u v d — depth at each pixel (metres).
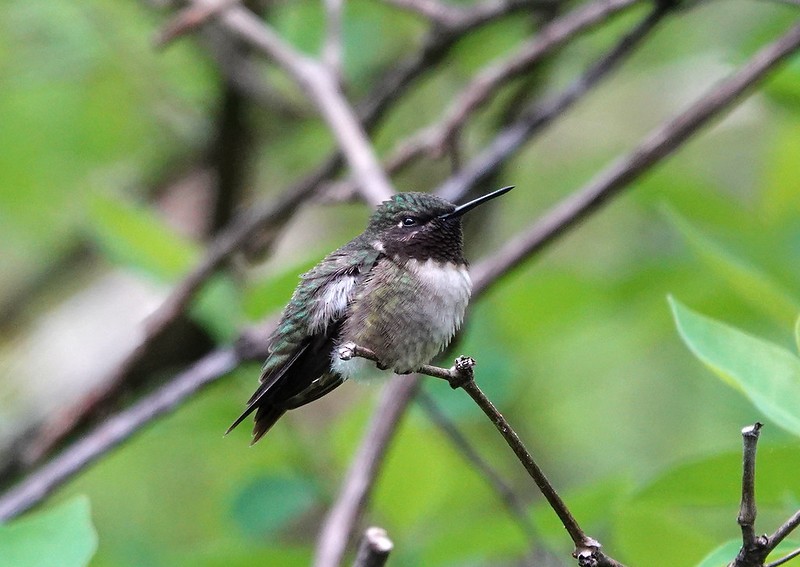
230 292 9.77
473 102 9.31
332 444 9.71
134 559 9.73
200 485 13.58
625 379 13.84
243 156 12.66
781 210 11.69
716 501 6.25
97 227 10.38
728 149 15.35
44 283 14.56
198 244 12.53
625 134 15.45
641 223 14.01
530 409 12.88
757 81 8.80
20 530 5.23
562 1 10.78
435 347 6.94
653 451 13.43
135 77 13.21
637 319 12.27
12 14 12.73
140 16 12.97
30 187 13.43
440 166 14.38
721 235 11.45
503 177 13.66
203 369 9.50
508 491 8.38
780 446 5.74
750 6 13.37
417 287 6.82
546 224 8.95
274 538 10.34
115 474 13.63
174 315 9.67
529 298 12.02
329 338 6.78
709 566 5.14
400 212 7.10
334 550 7.32
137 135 13.87
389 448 8.23
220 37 12.33
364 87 13.48
